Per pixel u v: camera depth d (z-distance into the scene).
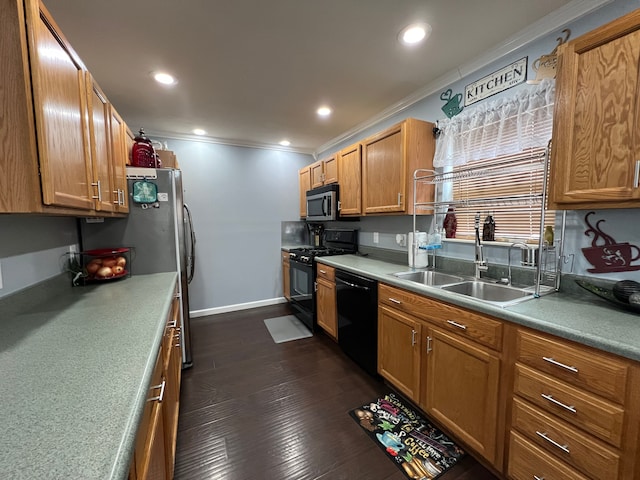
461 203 1.88
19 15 0.80
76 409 0.62
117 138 1.80
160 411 1.02
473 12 1.47
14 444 0.52
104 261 1.91
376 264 2.56
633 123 1.03
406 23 1.54
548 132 1.58
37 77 0.84
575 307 1.27
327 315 2.86
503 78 1.80
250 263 4.03
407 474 1.39
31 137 0.83
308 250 3.61
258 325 3.40
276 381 2.21
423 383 1.71
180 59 1.85
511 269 1.77
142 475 0.72
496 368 1.29
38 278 1.49
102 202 1.46
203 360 2.56
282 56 1.83
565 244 1.54
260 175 4.03
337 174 3.11
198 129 3.28
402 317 1.85
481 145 1.92
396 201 2.29
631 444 0.90
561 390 1.06
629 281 1.22
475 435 1.40
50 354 0.88
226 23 1.51
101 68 1.94
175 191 2.29
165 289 1.72
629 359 0.89
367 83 2.21
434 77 2.14
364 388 2.11
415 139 2.18
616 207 1.11
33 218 1.45
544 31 1.55
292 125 3.16
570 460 1.04
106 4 1.35
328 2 1.38
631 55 1.03
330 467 1.43
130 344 0.95
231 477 1.37
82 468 0.47
